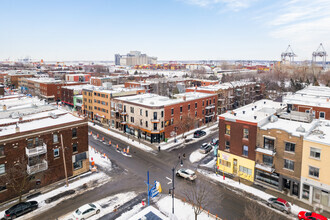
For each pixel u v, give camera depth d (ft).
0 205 113.91
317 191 113.91
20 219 103.76
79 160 144.66
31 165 122.72
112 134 226.38
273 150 125.80
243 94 326.03
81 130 143.74
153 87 419.13
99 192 125.59
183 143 201.57
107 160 166.20
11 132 121.90
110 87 288.30
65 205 114.11
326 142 108.99
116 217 104.99
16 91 460.96
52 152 131.13
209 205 113.39
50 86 383.65
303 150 115.55
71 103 337.72
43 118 150.41
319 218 98.89
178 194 123.75
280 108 177.68
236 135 141.69
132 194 123.75
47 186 130.72
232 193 124.47
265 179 132.26
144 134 209.67
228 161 147.33
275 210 109.60
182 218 103.81
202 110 250.37
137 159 168.66
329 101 191.52
